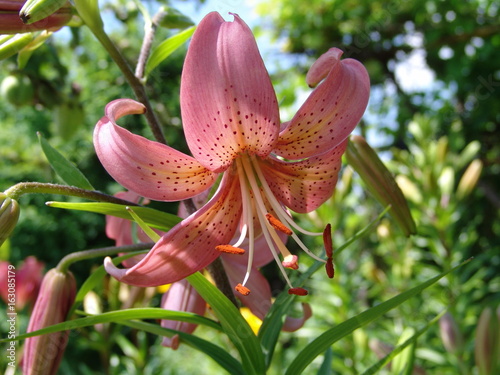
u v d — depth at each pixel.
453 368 0.58
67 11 0.27
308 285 0.70
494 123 1.30
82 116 0.81
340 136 0.24
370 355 0.61
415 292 0.22
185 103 0.21
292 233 0.26
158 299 0.82
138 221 0.21
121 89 1.00
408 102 1.28
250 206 0.25
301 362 0.25
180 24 0.32
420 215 0.70
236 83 0.21
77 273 1.56
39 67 0.76
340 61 0.23
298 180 0.26
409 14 1.24
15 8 0.26
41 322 0.27
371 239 0.86
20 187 0.24
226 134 0.23
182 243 0.22
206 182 0.24
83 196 0.25
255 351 0.24
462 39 1.19
